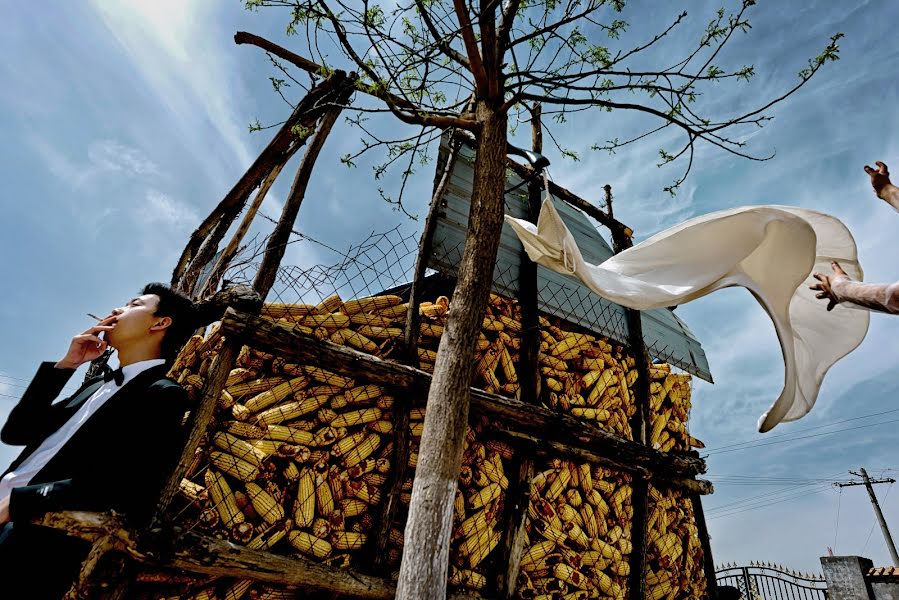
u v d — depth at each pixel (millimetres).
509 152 4793
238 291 3271
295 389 3383
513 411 4027
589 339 5066
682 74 3820
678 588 4887
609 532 4387
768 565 10391
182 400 1987
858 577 8906
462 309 3172
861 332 2520
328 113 4176
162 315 2146
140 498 1852
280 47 4445
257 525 2924
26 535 1672
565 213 6422
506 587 3576
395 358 3814
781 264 2641
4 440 1918
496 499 3840
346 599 3061
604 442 4520
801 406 2654
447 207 4762
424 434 2830
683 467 5191
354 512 3285
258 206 4277
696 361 6629
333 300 3723
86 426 1841
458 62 4309
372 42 3561
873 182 1673
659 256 3205
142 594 2699
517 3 4004
